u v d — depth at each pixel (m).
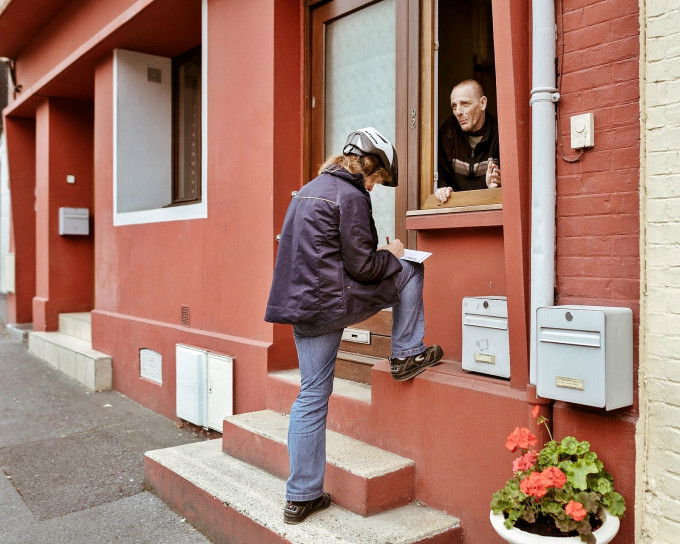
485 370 2.89
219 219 4.86
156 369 5.81
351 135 2.85
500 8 2.61
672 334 2.18
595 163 2.43
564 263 2.54
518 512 2.19
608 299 2.40
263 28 4.40
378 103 4.01
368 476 2.89
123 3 5.90
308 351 2.81
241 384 4.48
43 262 8.91
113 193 6.62
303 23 4.45
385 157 2.81
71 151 8.80
